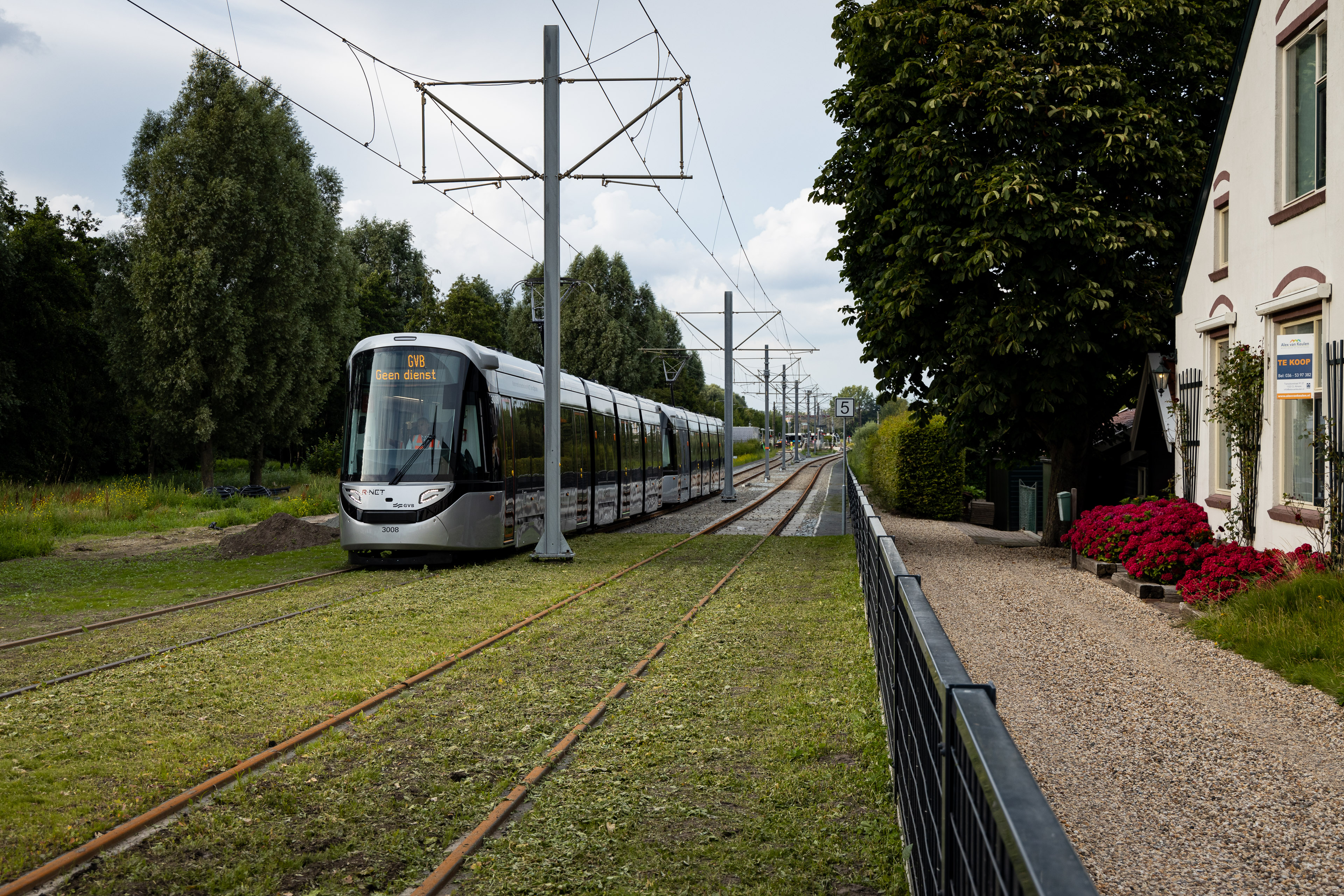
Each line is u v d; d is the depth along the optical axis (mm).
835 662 8562
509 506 18156
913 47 17406
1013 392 17422
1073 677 7828
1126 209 16672
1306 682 7414
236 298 39844
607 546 20062
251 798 5305
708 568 15945
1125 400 18859
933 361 17594
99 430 48250
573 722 6785
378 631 10211
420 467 16328
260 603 12273
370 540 16141
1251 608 9164
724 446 39969
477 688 7789
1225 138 13352
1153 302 16875
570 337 73812
